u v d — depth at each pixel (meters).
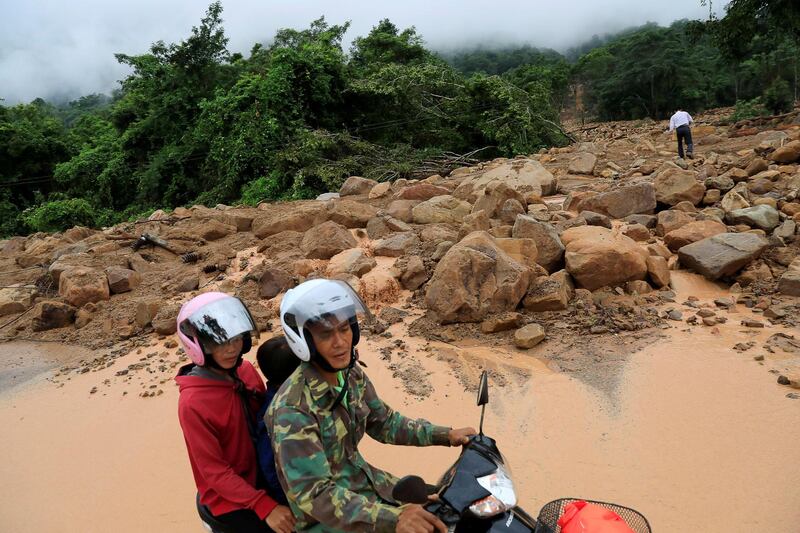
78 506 4.81
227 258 10.57
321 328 2.48
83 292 9.47
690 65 66.38
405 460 4.87
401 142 24.67
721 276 7.49
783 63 59.69
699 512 3.98
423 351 6.61
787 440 4.56
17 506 4.91
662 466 4.46
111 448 5.61
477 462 2.67
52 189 33.78
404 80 24.22
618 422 5.04
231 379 3.02
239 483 2.84
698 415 4.99
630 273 7.44
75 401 6.65
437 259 8.48
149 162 26.81
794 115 20.97
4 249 14.67
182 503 4.69
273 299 8.50
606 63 76.81
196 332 2.88
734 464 4.39
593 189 13.06
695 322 6.51
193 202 23.30
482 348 6.51
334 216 10.97
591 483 4.38
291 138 21.72
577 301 7.21
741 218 8.80
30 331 9.11
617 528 2.36
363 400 2.88
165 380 6.84
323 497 2.38
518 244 7.53
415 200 11.89
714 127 22.06
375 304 7.94
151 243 11.62
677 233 8.34
